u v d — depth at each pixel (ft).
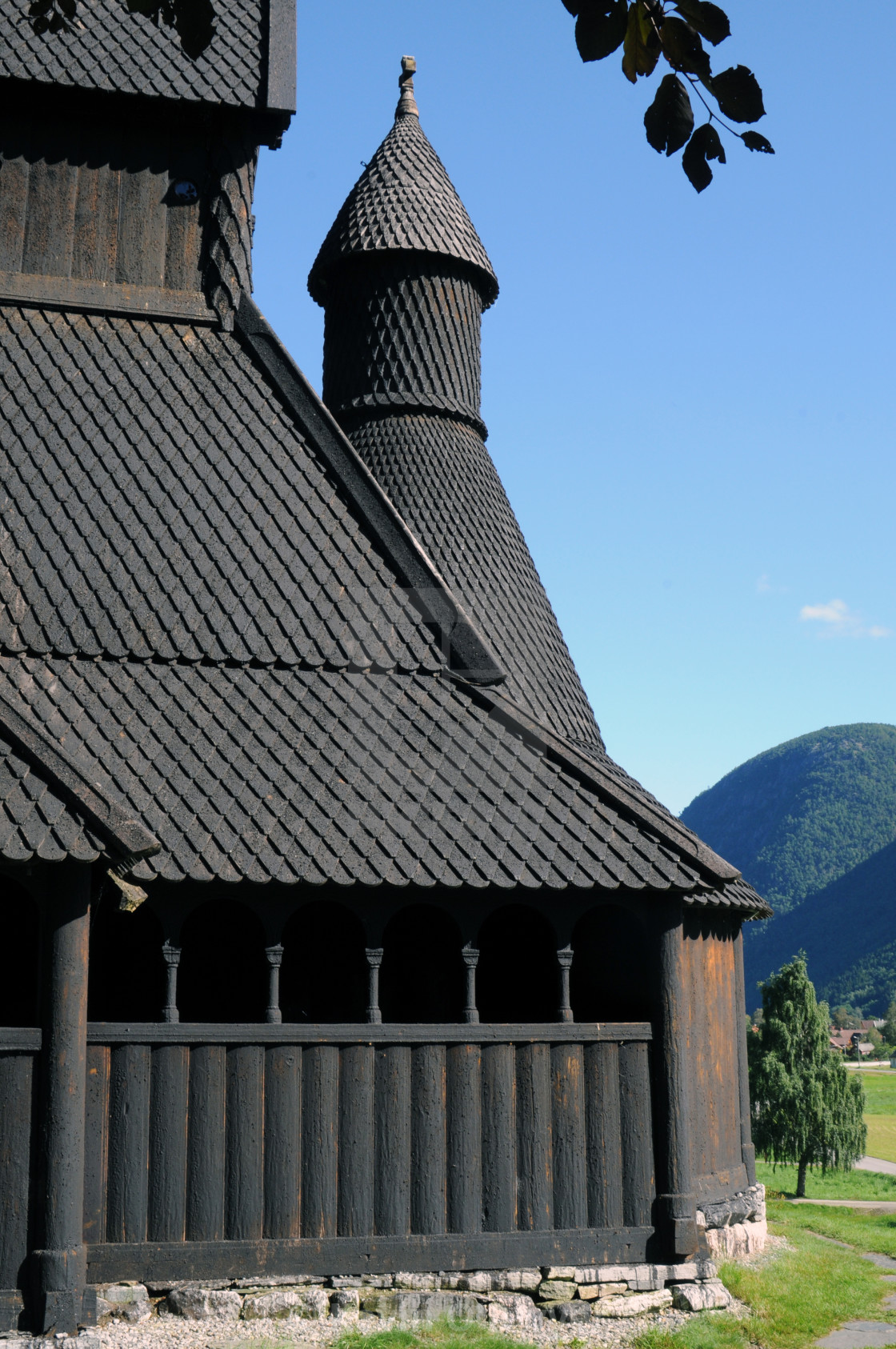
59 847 31.48
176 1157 33.76
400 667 41.47
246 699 39.24
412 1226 34.81
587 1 15.71
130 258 49.85
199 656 39.99
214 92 50.47
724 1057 47.73
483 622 52.37
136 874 33.12
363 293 60.18
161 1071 34.09
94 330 48.16
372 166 62.59
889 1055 579.07
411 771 38.24
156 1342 31.50
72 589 40.50
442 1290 34.55
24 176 49.70
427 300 59.88
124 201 50.37
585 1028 36.76
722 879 37.22
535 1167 35.88
